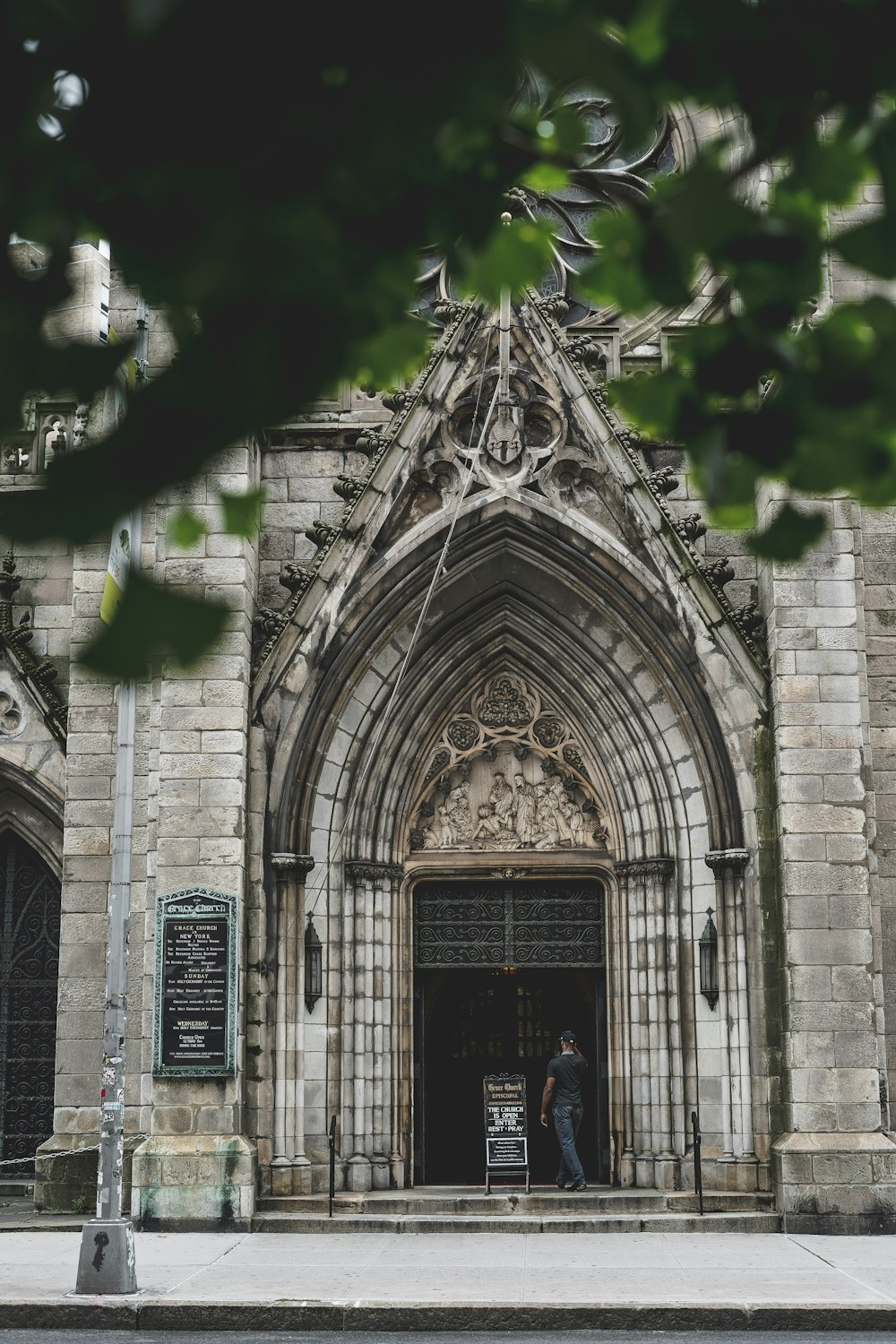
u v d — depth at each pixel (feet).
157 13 11.17
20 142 12.08
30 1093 78.07
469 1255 59.16
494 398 74.69
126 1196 69.41
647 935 73.20
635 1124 72.18
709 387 15.28
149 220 12.32
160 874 69.46
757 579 74.33
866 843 68.54
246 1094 69.62
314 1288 51.72
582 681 75.66
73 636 75.36
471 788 77.51
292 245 12.27
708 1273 54.80
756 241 14.05
